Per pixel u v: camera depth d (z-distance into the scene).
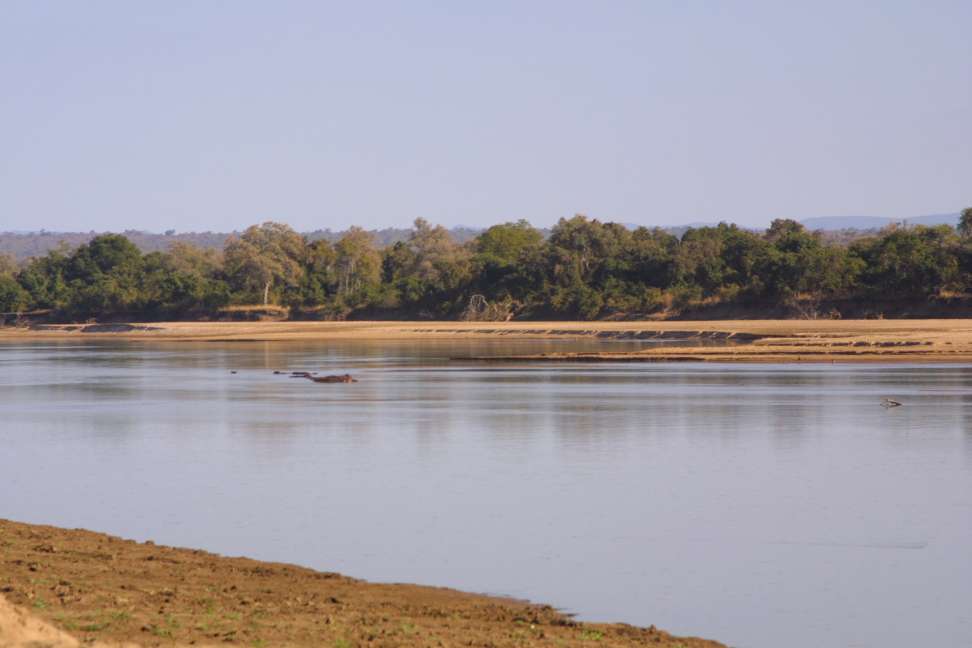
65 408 112.38
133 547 48.00
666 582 44.72
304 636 33.72
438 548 50.06
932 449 79.50
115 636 32.53
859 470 70.69
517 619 38.53
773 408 106.00
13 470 72.06
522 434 88.75
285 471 71.31
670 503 60.06
